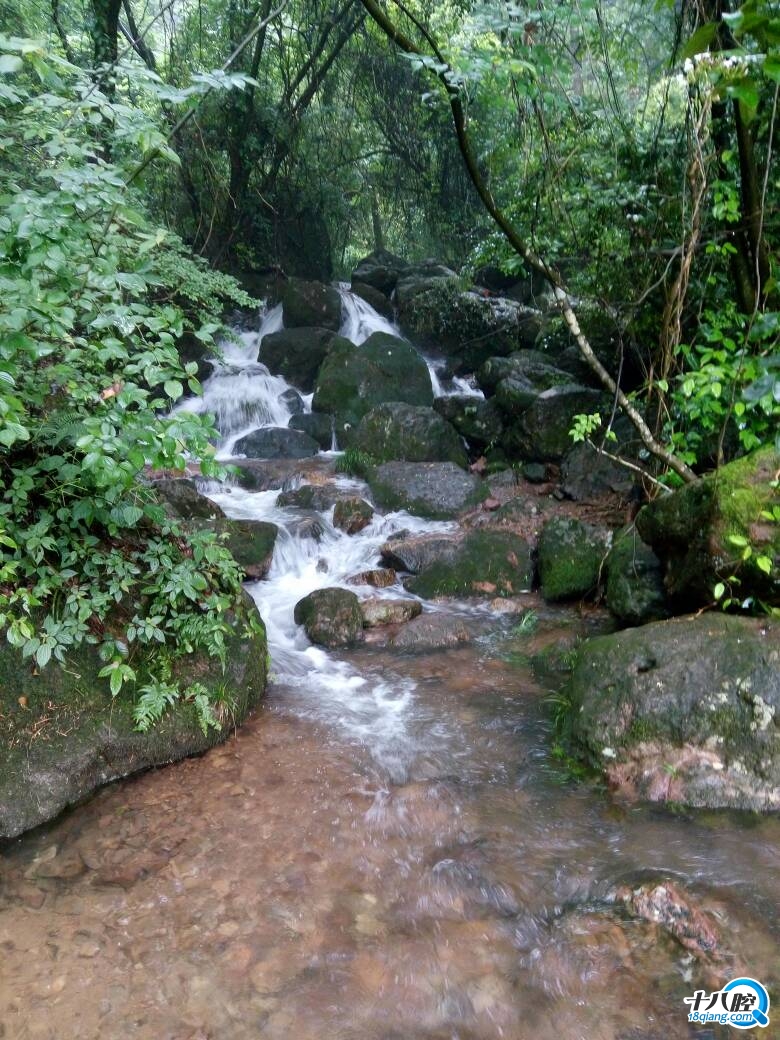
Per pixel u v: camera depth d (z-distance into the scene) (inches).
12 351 107.3
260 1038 91.4
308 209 612.1
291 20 510.6
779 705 133.6
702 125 174.1
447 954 104.0
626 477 277.4
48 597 145.3
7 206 113.1
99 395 131.5
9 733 133.3
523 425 320.2
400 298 531.2
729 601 153.9
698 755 135.9
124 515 146.0
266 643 182.4
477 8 157.4
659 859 120.4
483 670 191.8
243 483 334.3
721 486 159.9
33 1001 95.3
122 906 111.6
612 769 141.1
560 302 188.5
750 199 179.5
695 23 170.2
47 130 131.3
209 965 101.3
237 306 527.8
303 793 139.3
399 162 673.6
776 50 57.3
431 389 415.2
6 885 115.9
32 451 151.0
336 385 403.5
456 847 125.4
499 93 175.9
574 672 160.9
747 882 114.0
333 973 100.6
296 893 114.7
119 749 141.3
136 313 133.2
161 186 473.4
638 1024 93.2
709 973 99.3
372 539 278.2
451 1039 91.8
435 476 305.0
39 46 111.7
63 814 132.3
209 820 131.3
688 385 169.5
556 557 236.1
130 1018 93.4
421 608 228.7
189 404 416.5
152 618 151.1
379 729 163.3
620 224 222.8
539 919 110.0
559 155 218.7
